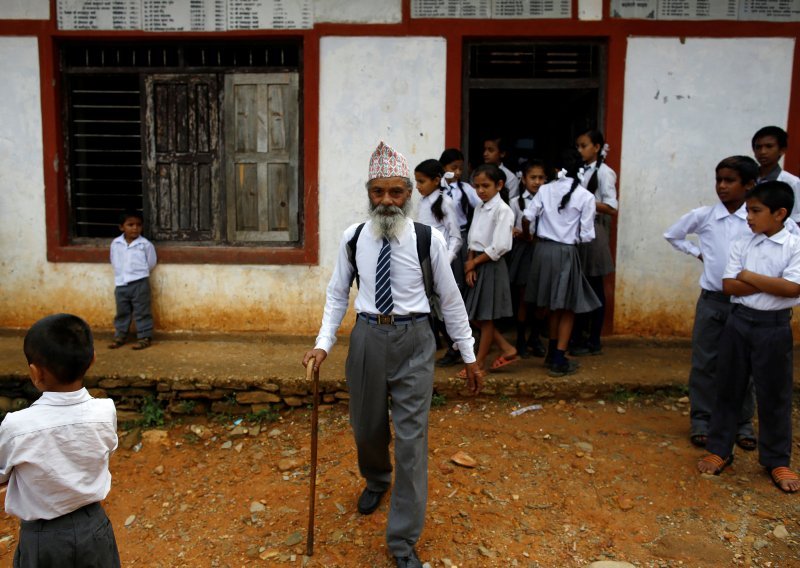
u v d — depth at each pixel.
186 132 5.50
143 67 5.46
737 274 3.38
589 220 4.41
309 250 5.39
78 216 5.68
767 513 3.24
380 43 5.19
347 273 2.95
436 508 3.33
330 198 5.35
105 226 6.35
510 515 3.28
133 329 5.54
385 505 3.37
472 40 5.23
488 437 4.07
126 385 4.60
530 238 4.82
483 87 5.30
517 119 6.87
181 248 5.45
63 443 2.07
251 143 5.47
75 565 2.14
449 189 4.83
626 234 5.27
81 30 5.27
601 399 4.55
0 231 5.47
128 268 5.19
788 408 3.43
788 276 3.22
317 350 2.90
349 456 3.91
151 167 5.55
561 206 4.43
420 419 2.80
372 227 2.75
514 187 5.38
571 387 4.52
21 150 5.39
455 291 2.85
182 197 5.57
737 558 2.92
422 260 2.76
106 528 2.23
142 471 3.91
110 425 2.20
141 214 5.78
